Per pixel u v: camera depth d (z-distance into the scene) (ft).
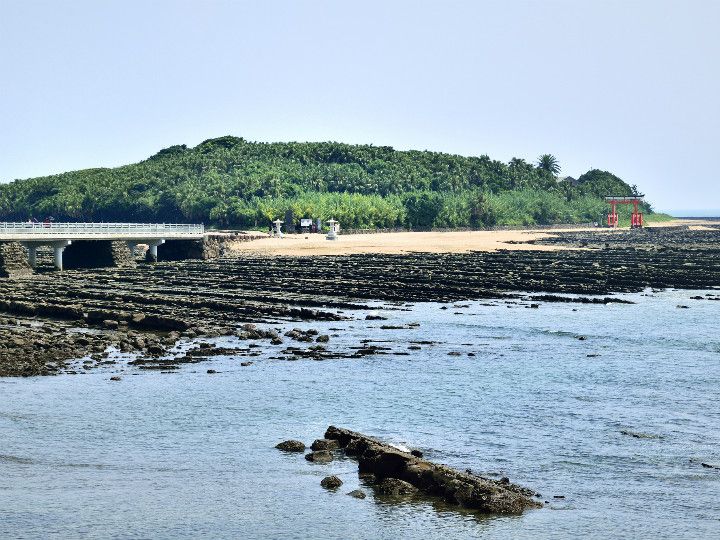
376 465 147.74
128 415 186.70
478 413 189.06
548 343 280.31
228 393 206.18
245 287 430.61
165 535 124.98
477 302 385.91
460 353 259.19
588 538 122.83
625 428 177.37
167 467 153.69
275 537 123.95
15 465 154.81
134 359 246.88
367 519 129.49
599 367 239.91
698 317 342.23
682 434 172.86
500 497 133.28
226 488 142.82
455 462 155.22
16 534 124.77
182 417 185.26
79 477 148.77
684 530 126.00
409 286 426.92
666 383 219.61
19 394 203.82
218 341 278.05
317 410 191.42
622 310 363.15
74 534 125.08
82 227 557.33
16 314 341.41
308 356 253.03
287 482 145.07
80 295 388.37
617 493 140.56
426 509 133.08
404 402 198.39
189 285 445.37
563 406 195.31
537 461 156.04
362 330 304.91
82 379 220.02
